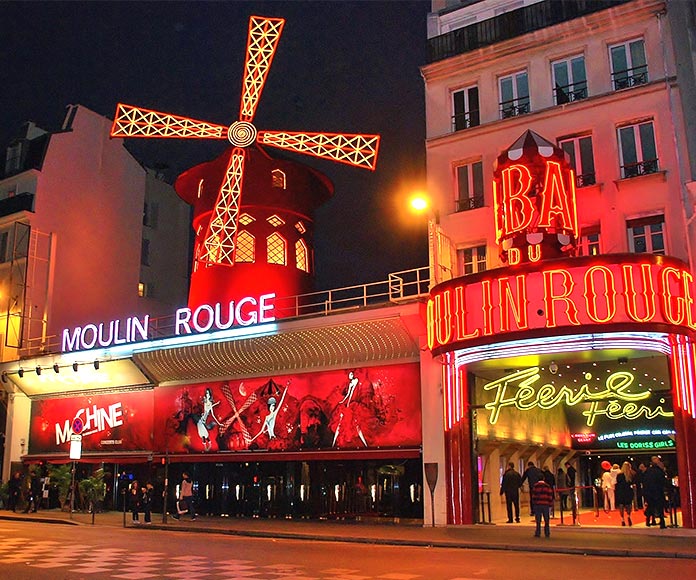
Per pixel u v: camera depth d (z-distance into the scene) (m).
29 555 11.12
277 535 14.92
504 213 14.95
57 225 27.48
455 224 17.66
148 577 8.78
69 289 27.39
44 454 24.81
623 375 14.59
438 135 18.38
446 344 14.98
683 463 14.09
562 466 22.30
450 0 19.91
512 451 18.83
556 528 14.85
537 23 17.61
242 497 20.41
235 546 12.59
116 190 30.23
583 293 13.57
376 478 18.11
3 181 27.88
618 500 15.27
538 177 14.80
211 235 22.78
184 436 21.33
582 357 15.76
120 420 22.97
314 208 25.39
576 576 8.73
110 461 22.66
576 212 15.20
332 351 18.52
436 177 18.17
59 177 27.94
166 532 16.19
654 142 15.84
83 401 24.20
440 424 16.78
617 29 16.61
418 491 17.34
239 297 22.58
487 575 8.86
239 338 19.41
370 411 17.98
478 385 17.50
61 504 22.95
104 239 29.25
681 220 15.12
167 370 21.59
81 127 29.23
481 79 18.17
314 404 18.95
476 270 17.33
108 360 22.31
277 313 22.48
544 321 13.74
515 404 15.74
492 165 17.50
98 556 10.98
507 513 17.55
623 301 13.38
